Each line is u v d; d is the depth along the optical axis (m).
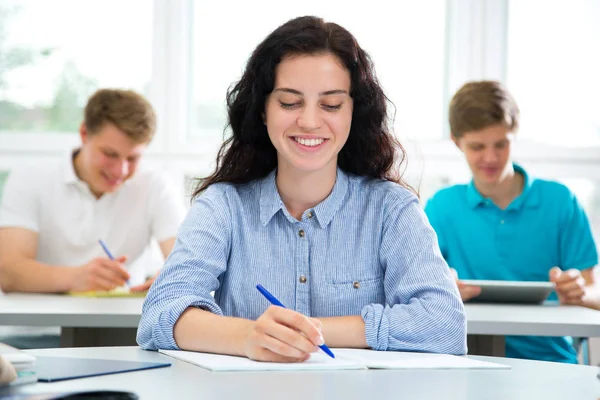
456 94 2.92
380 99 1.68
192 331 1.34
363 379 1.10
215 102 3.83
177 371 1.15
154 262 3.43
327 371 1.17
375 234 1.62
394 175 1.76
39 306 2.15
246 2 3.79
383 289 1.62
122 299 2.42
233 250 1.61
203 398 0.95
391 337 1.39
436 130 3.80
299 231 1.61
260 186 1.67
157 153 3.77
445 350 1.40
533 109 3.80
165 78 3.77
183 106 3.79
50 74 3.77
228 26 3.80
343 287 1.60
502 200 2.91
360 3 3.78
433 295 1.46
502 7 3.80
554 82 3.79
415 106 3.80
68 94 3.78
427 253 1.54
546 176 3.76
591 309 2.34
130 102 2.89
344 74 1.57
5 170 3.71
